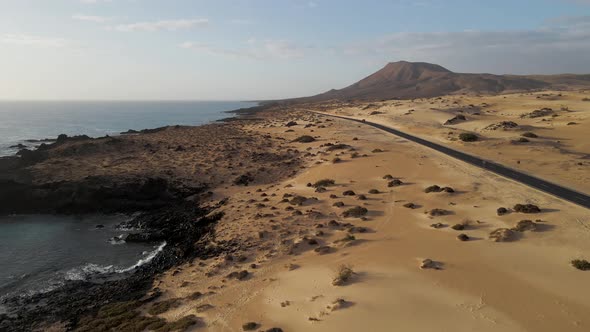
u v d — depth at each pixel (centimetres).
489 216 3769
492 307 2259
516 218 3616
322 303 2505
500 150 6938
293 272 3059
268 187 6053
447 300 2370
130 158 7944
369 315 2272
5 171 6762
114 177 6425
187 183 6475
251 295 2770
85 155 8112
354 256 3192
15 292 3266
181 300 2822
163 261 3819
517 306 2253
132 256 4031
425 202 4375
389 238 3512
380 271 2855
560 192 4259
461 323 2119
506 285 2502
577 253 2856
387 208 4344
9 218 5319
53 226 5009
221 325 2398
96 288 3303
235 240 3922
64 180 6219
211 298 2802
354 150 7700
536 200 4041
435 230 3588
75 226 5012
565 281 2497
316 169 6631
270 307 2559
